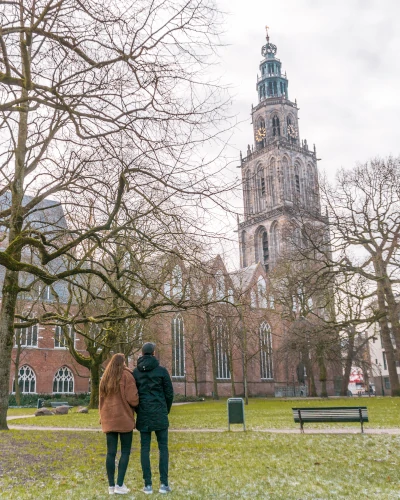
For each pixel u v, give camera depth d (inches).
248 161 3639.3
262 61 3878.0
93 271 531.2
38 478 307.4
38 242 469.7
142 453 263.3
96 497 247.3
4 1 344.2
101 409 267.6
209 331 1968.5
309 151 3641.7
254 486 273.3
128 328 1157.1
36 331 2110.0
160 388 271.3
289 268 1662.2
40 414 1098.7
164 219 464.4
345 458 382.0
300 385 2768.2
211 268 503.2
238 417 638.5
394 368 1652.3
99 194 451.8
